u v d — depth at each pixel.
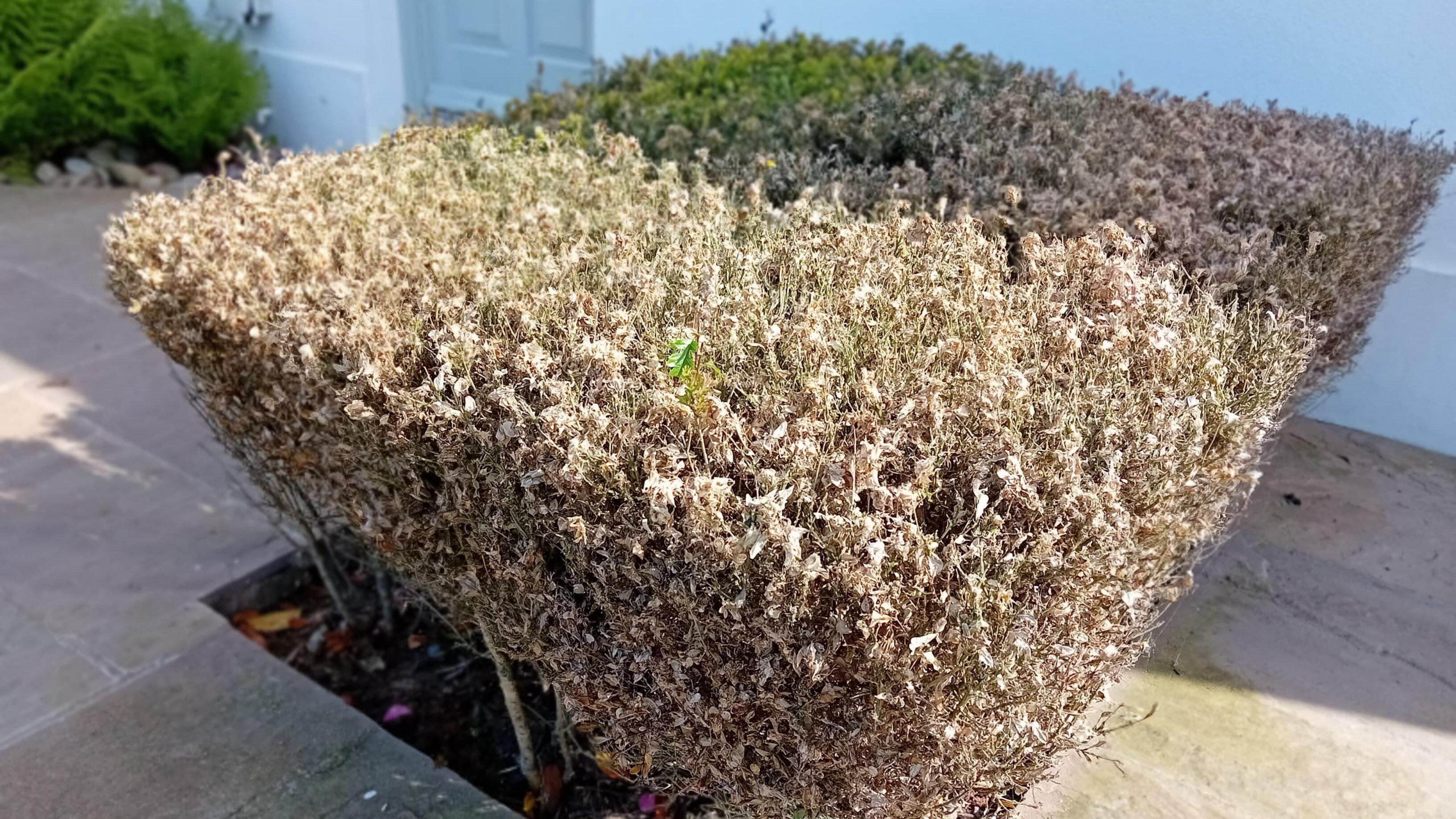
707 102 4.11
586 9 6.20
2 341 4.89
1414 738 2.58
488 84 6.86
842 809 1.84
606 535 1.76
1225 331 2.29
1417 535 3.41
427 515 2.18
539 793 2.58
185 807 2.48
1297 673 2.79
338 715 2.76
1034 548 1.68
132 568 3.33
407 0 6.79
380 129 6.64
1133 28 4.36
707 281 2.26
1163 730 2.57
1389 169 3.13
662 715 1.95
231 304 2.39
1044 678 1.82
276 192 2.89
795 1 5.26
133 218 2.81
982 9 4.73
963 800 1.93
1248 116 3.65
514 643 2.15
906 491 1.62
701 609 1.69
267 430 2.62
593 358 1.94
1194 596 3.07
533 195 2.94
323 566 3.05
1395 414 4.06
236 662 2.95
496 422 1.92
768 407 1.87
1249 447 2.33
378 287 2.33
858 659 1.62
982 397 1.83
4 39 6.75
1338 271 2.83
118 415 4.28
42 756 2.62
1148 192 2.88
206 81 7.11
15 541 3.45
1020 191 2.97
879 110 3.82
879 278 2.39
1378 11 3.80
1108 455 1.85
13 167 7.00
